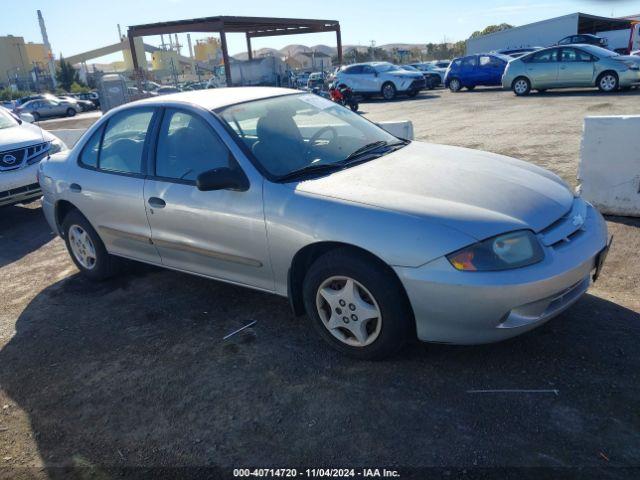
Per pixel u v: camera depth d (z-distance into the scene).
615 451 2.35
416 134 11.57
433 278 2.71
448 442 2.48
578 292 3.03
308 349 3.38
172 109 3.91
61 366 3.49
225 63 21.23
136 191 4.00
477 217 2.78
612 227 4.96
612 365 2.92
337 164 3.54
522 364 3.00
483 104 16.61
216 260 3.69
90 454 2.67
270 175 3.35
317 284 3.17
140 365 3.39
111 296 4.49
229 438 2.67
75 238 4.80
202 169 3.64
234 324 3.79
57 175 4.70
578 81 16.45
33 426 2.93
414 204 2.90
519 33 32.84
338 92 18.08
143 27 21.55
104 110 20.92
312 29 27.33
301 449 2.54
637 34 28.95
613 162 5.09
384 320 2.94
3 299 4.69
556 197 3.18
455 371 3.00
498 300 2.66
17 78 82.50
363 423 2.67
